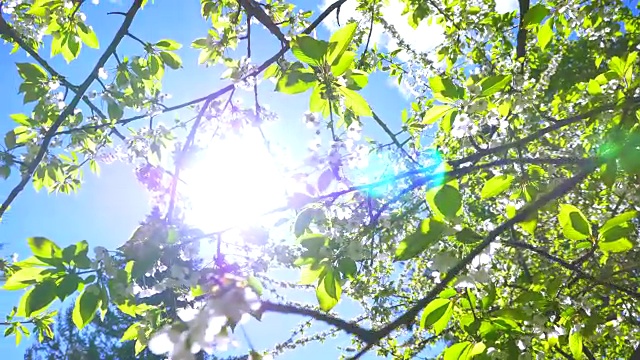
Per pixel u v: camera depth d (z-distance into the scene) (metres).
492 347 2.13
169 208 2.15
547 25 3.41
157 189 2.80
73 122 4.09
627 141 2.43
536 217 2.32
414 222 2.90
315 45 2.04
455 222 2.03
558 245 4.65
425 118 2.43
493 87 2.26
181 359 1.50
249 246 1.98
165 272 2.00
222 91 3.03
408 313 1.77
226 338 1.53
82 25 3.85
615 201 4.02
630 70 2.94
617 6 4.43
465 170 2.07
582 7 4.18
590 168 2.21
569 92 4.06
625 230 2.22
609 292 3.22
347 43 2.05
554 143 4.61
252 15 3.46
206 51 3.77
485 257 2.13
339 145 2.24
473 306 2.20
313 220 2.30
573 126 4.27
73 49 3.91
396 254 1.97
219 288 1.57
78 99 3.26
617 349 5.60
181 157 2.75
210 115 3.24
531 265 4.64
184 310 1.58
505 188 2.32
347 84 2.19
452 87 2.27
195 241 2.01
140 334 2.15
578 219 2.23
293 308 1.68
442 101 2.36
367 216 2.41
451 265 2.16
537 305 2.45
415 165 3.03
